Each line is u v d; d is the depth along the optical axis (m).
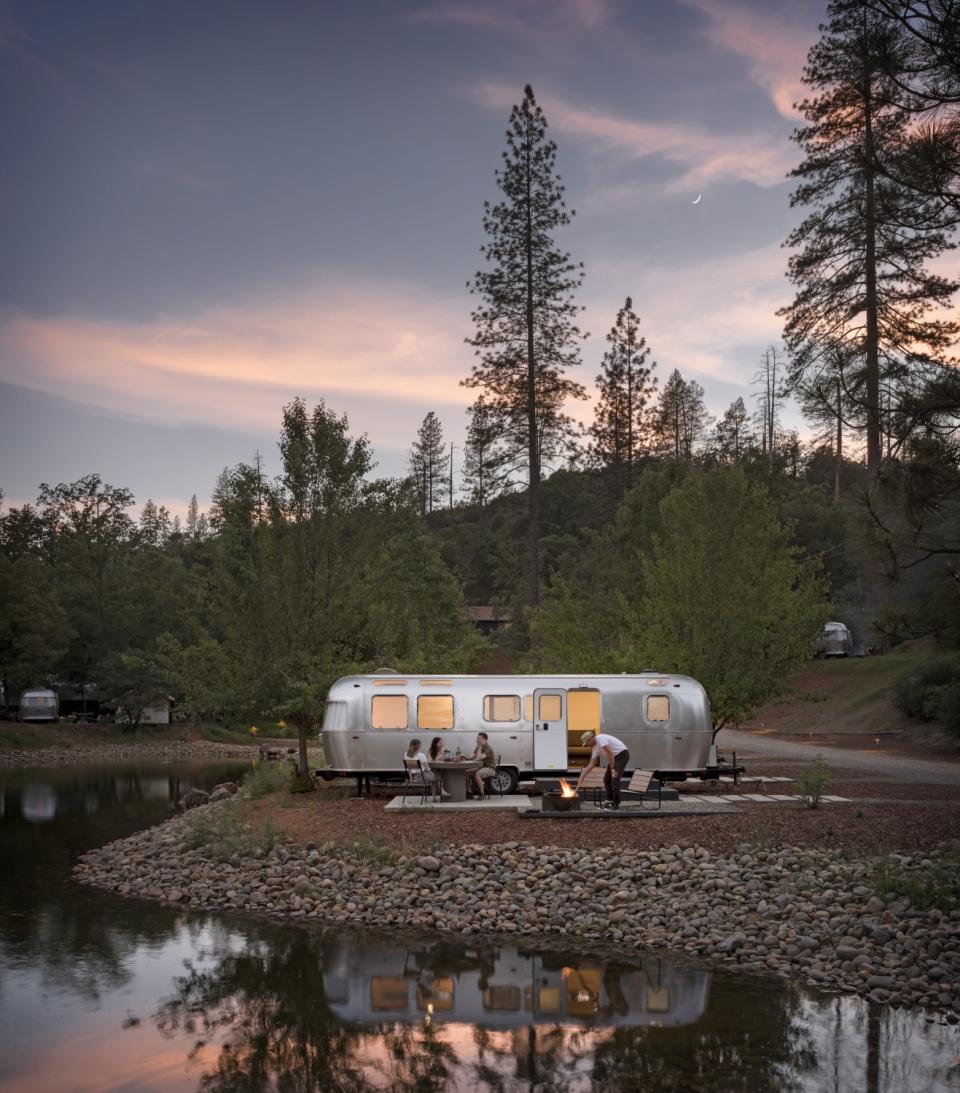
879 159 14.29
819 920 13.21
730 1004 11.02
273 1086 9.17
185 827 21.98
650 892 14.60
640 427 68.38
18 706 63.34
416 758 20.06
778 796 20.33
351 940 13.77
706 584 24.25
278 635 23.88
